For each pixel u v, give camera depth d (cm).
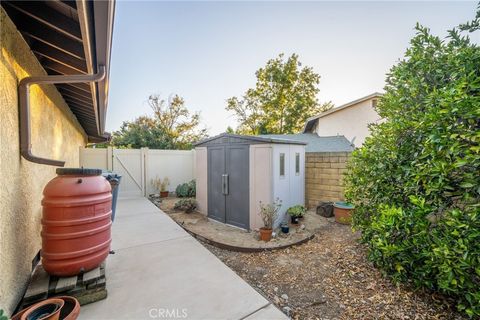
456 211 207
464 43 290
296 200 607
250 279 315
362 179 344
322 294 276
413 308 244
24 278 236
